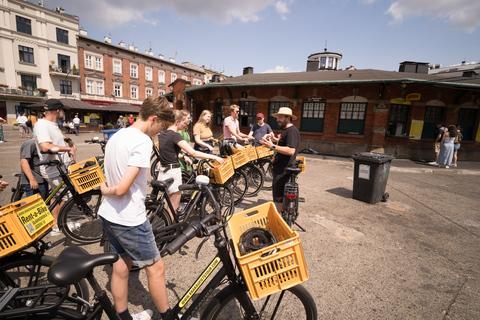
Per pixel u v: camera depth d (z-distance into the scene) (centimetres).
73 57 3312
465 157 1294
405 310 229
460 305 237
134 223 167
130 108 3084
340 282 266
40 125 306
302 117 1340
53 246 313
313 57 2295
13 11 2873
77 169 323
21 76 3028
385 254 328
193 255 308
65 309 147
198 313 220
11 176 609
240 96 1445
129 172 155
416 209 508
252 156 516
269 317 190
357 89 1192
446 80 1162
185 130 482
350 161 1064
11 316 133
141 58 3884
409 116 1213
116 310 182
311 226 405
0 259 172
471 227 427
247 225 190
